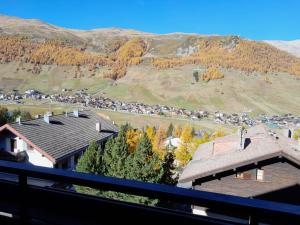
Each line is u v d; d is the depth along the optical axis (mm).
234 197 1818
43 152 24469
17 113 69625
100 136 34406
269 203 1729
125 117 146500
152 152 18641
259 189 15422
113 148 19016
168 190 1907
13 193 2475
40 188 2469
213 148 20578
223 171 15461
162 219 2098
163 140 54469
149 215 2141
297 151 16938
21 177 2402
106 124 39219
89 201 2326
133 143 32562
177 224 2055
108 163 18859
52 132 28531
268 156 14875
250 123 165625
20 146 25484
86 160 18234
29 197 2445
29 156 25359
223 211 1805
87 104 181875
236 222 1947
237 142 18953
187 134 39594
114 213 2238
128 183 2020
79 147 28719
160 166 18609
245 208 1705
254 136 20844
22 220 2410
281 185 15148
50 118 31203
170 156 20766
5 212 2473
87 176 2156
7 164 2420
